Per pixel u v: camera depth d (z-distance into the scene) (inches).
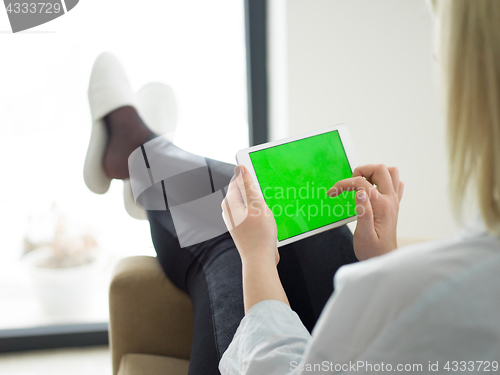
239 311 25.9
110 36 54.5
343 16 50.4
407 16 51.1
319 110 52.4
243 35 57.2
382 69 52.3
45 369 49.1
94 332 52.7
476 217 10.8
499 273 9.5
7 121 54.5
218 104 58.9
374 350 10.2
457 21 10.3
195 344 26.2
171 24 55.5
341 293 11.0
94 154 48.0
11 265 57.9
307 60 51.0
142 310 32.8
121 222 59.7
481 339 9.3
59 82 54.7
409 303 9.7
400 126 54.1
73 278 56.7
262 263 17.9
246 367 15.5
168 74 56.9
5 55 52.5
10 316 56.6
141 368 30.4
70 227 58.6
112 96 48.0
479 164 10.4
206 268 30.1
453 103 10.6
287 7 49.4
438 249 10.2
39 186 57.1
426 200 56.7
